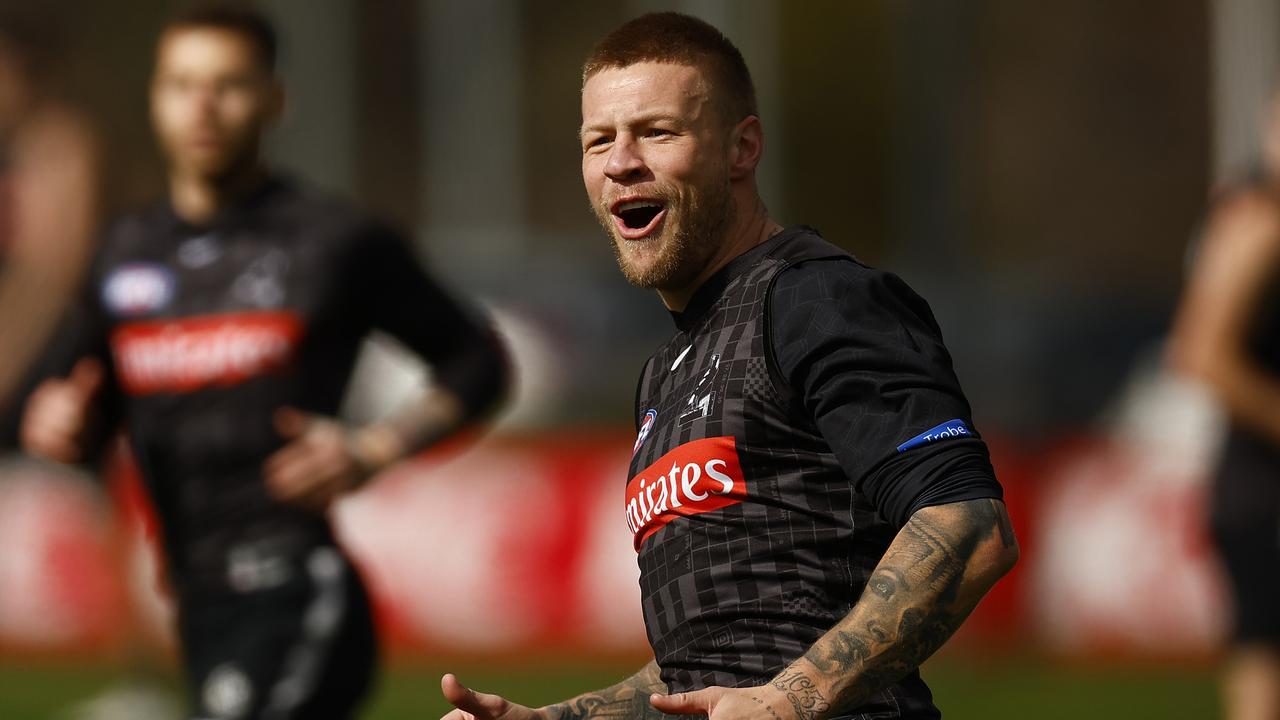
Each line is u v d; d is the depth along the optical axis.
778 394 8.33
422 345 14.61
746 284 8.69
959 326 32.16
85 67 39.22
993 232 45.19
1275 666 15.91
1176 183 46.53
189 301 13.73
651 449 8.80
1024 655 29.39
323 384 13.86
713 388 8.50
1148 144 46.59
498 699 8.56
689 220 8.68
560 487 29.56
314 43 38.84
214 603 13.44
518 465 29.56
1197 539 29.34
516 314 31.56
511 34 39.50
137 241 14.05
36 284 23.75
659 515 8.66
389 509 29.02
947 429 7.92
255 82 13.85
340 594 13.47
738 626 8.34
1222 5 39.19
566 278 31.88
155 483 13.73
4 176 24.22
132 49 39.62
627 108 8.66
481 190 39.38
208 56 13.73
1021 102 45.97
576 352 31.02
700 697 7.71
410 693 26.39
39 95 24.97
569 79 39.75
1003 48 46.19
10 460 28.66
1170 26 47.84
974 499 7.82
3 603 28.70
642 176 8.65
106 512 25.47
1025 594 29.55
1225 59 39.16
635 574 29.27
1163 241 46.19
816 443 8.33
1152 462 29.94
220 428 13.51
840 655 7.70
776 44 40.81
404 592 28.95
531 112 39.56
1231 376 15.95
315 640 13.27
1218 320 16.11
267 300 13.68
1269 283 16.00
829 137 40.84
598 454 29.84
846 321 8.18
